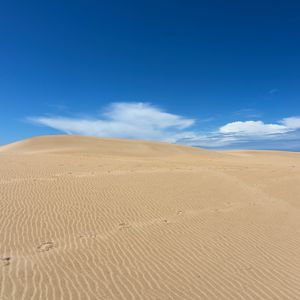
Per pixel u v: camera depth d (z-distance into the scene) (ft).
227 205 38.60
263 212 36.63
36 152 137.08
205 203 38.63
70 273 18.78
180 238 26.37
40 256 20.80
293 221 33.71
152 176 52.13
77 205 33.30
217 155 175.73
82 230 26.43
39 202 33.12
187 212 34.37
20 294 16.02
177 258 22.21
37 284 17.17
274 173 64.03
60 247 22.58
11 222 26.71
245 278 19.79
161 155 152.87
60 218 28.91
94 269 19.54
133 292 17.17
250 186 50.31
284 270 21.25
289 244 26.45
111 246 23.50
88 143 178.70
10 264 19.27
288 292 18.31
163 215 32.60
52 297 16.01
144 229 27.99
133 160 89.30
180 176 53.67
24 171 50.90
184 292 17.61
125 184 44.70
